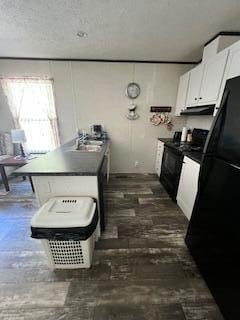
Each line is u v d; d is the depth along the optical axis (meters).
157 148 3.60
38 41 2.29
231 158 1.08
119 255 1.59
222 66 1.85
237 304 0.96
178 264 1.50
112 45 2.45
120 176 3.62
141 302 1.20
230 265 1.03
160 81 3.25
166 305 1.18
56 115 3.35
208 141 1.29
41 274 1.40
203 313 1.14
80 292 1.26
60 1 1.47
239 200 0.97
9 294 1.25
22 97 3.18
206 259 1.31
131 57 2.97
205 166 1.33
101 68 3.14
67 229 1.24
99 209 1.68
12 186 3.06
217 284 1.16
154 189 3.00
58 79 3.15
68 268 1.45
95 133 3.38
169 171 2.75
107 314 1.12
